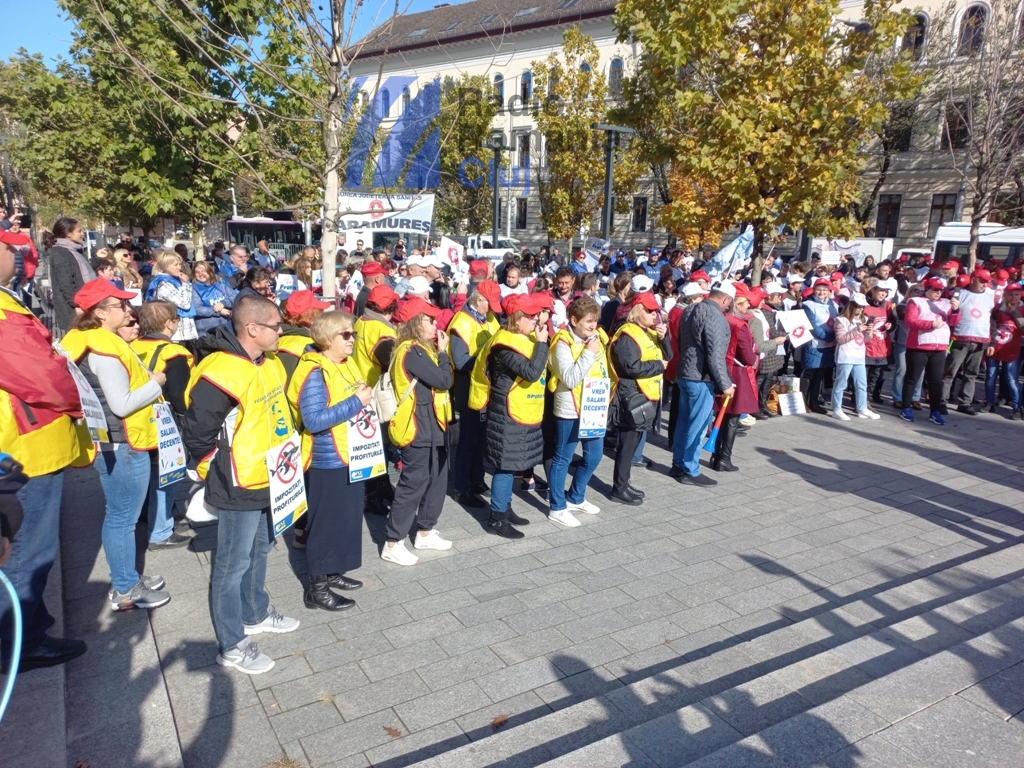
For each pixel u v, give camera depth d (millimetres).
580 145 27656
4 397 3207
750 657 3889
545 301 5109
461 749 3057
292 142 8836
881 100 9086
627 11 9469
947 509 6473
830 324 9695
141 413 4012
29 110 15703
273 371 3602
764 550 5430
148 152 9656
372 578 4758
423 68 39375
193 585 4523
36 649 3463
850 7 29438
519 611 4379
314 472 4133
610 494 6527
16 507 2496
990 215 24703
